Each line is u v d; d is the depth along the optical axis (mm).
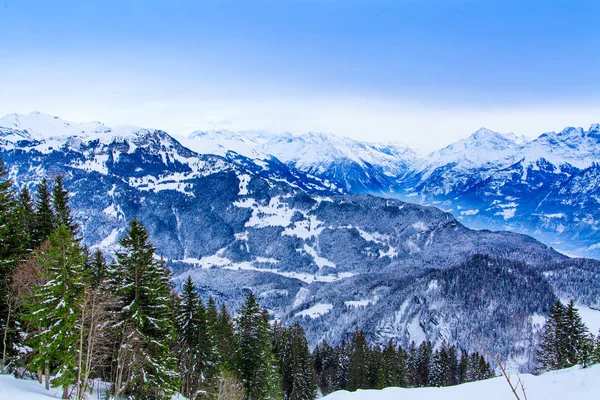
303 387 88812
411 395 42344
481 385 41625
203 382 61250
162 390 45469
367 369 105500
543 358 81875
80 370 38438
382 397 43781
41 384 43625
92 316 38625
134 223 45688
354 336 134000
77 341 40562
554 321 80812
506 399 35844
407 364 130375
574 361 75375
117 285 44500
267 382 73750
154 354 45281
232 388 63219
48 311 38375
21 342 44750
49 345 38031
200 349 60656
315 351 140625
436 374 123688
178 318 60688
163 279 48062
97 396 46094
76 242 42625
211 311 76250
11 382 40219
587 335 75875
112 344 45562
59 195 66062
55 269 38562
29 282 43281
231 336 74938
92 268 52219
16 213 49719
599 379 34656
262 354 73250
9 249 46844
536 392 36219
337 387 118375
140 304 44469
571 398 32719
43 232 60656
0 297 43656
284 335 103125
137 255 44875
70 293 38562
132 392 46312
